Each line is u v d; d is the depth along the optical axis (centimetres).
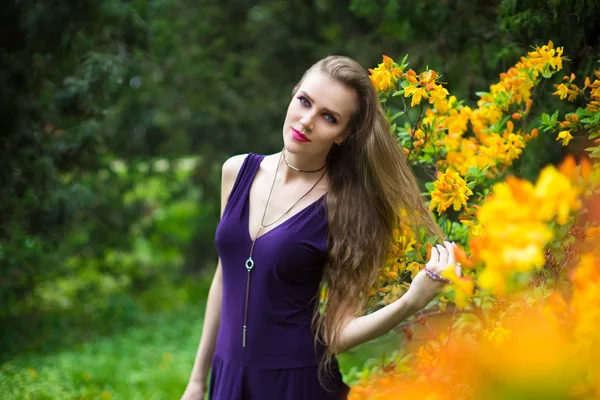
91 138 559
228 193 224
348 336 201
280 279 204
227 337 212
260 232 208
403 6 393
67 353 584
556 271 186
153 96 812
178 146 837
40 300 744
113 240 773
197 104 817
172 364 555
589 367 121
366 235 209
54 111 524
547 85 291
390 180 214
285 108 824
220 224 216
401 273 227
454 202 220
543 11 280
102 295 811
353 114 209
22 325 648
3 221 542
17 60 484
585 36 271
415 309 189
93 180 716
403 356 263
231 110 827
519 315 193
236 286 210
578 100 275
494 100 261
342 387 216
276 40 811
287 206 209
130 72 579
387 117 238
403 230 225
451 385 188
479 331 227
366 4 448
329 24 787
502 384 124
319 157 212
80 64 520
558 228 186
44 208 544
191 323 728
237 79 835
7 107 484
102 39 541
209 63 812
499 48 329
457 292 149
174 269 942
